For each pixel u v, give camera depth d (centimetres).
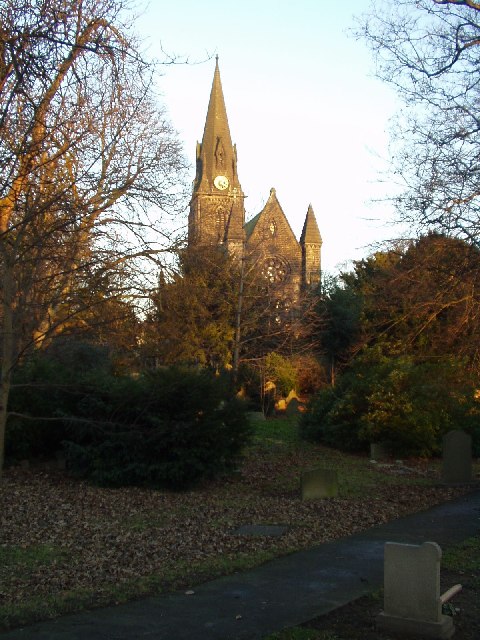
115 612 697
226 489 1513
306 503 1360
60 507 1245
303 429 2527
